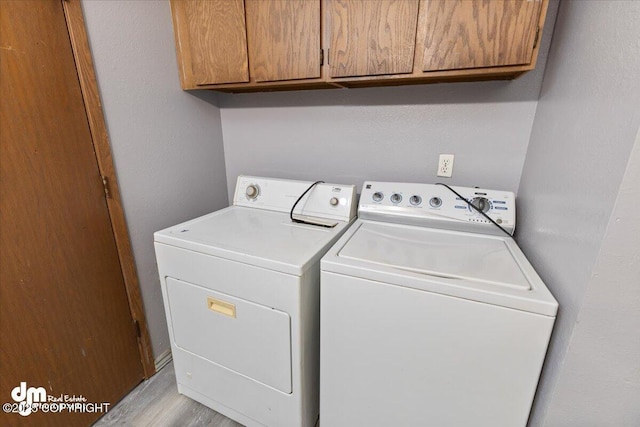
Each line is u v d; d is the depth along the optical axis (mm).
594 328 723
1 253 988
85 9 1151
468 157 1455
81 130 1174
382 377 1032
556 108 1060
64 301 1179
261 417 1296
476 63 1093
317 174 1801
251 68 1429
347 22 1215
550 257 937
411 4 1113
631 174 613
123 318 1422
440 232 1308
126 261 1400
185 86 1617
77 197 1183
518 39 1030
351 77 1280
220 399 1384
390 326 967
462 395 938
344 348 1062
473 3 1041
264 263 1060
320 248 1148
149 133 1474
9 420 1069
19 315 1053
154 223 1551
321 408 1189
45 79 1047
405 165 1586
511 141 1364
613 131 676
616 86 681
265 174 1945
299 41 1306
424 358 951
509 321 826
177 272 1282
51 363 1162
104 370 1364
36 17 1006
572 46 968
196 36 1487
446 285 866
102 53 1228
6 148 969
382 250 1109
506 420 909
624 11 670
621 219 642
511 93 1317
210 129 1875
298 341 1086
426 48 1133
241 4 1351
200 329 1310
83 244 1223
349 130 1654
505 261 1028
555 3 1153
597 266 683
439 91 1433
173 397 1504
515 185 1404
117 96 1306
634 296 673
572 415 811
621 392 747
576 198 812
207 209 1917
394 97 1520
